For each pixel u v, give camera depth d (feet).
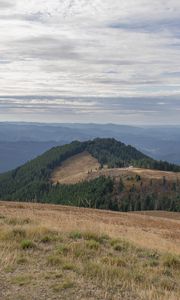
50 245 42.80
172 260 40.81
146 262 39.68
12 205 109.81
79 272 32.27
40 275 30.42
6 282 28.30
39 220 67.21
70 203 404.98
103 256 39.37
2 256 34.86
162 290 29.71
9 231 45.85
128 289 28.96
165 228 98.37
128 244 47.65
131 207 353.51
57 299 25.39
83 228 58.44
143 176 477.77
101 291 27.66
